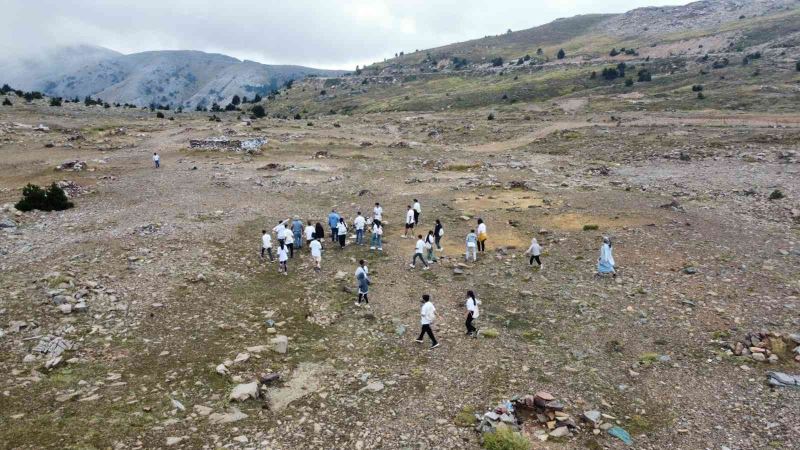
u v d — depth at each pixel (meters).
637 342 15.44
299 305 18.38
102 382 12.34
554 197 35.38
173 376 12.88
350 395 12.70
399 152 59.72
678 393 12.77
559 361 14.47
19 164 47.09
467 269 22.47
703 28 199.12
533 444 10.79
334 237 27.02
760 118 65.19
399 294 19.75
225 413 11.44
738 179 37.25
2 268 19.52
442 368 14.16
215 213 30.95
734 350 14.46
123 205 32.88
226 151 57.66
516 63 193.38
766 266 20.44
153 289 18.39
